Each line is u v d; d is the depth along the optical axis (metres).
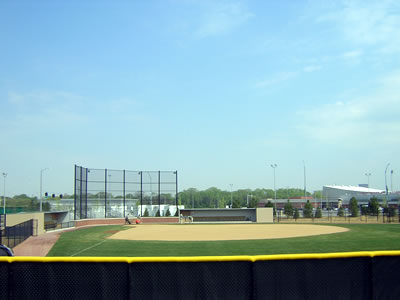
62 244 27.62
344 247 25.34
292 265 8.63
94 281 8.37
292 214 72.81
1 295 8.30
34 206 53.62
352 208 71.00
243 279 8.52
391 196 108.12
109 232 37.38
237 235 33.72
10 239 27.81
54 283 8.36
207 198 179.38
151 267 8.45
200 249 24.92
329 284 8.66
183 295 8.42
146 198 55.12
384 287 8.79
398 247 25.16
